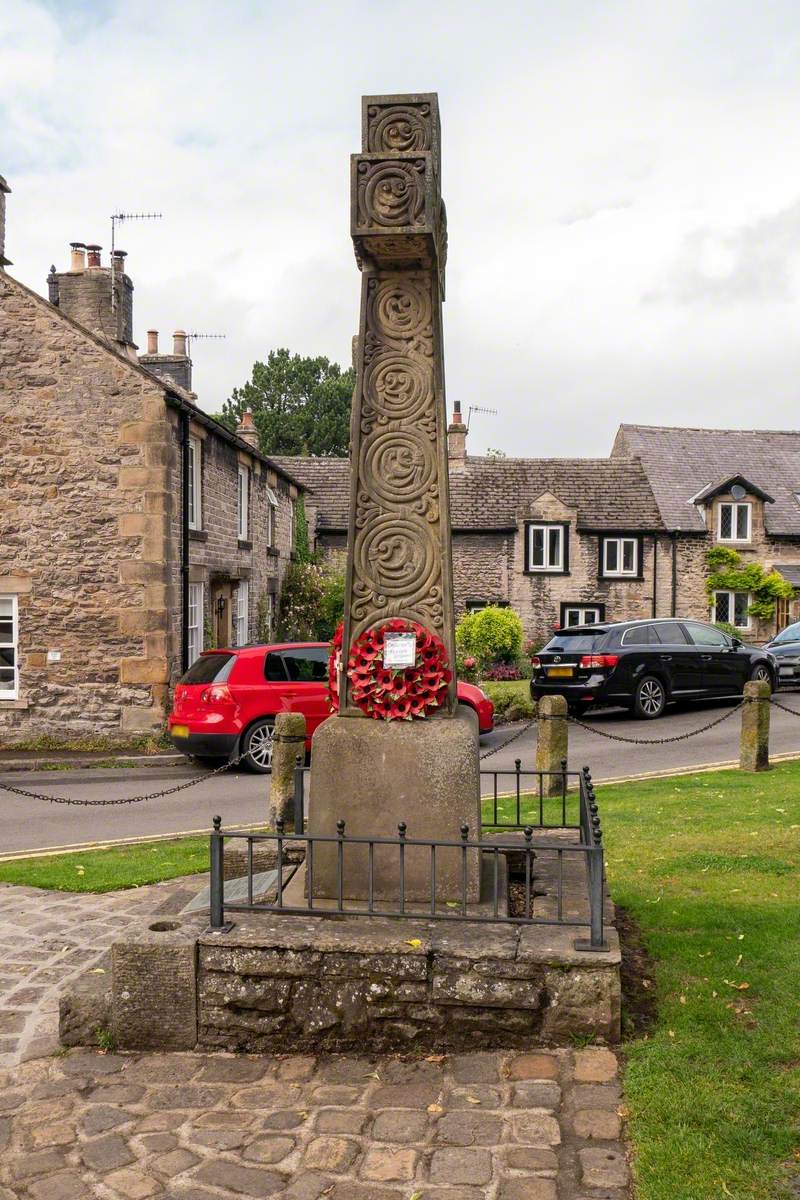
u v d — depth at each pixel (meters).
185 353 23.75
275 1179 3.30
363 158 4.78
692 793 9.53
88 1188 3.28
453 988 4.17
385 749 4.95
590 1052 4.06
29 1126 3.67
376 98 4.93
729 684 17.95
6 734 14.61
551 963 4.13
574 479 30.31
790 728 14.98
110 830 9.34
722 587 28.91
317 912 4.55
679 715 17.33
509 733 15.48
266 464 21.53
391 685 4.93
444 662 5.02
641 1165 3.24
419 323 5.08
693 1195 3.06
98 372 14.48
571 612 28.62
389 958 4.20
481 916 4.48
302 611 24.05
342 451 50.09
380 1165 3.36
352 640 5.12
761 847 7.02
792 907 5.60
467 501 29.19
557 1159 3.36
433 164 4.86
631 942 5.18
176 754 13.86
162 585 14.47
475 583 28.48
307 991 4.24
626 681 16.58
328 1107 3.75
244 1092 3.90
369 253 4.95
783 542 29.58
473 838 4.89
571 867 5.71
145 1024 4.30
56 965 5.45
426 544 5.08
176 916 4.71
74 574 14.56
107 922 6.19
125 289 18.27
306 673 13.01
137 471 14.45
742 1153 3.27
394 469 5.10
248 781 12.12
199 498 16.48
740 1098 3.60
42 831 9.38
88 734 14.55
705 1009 4.32
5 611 14.74
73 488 14.55
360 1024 4.21
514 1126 3.56
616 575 28.69
